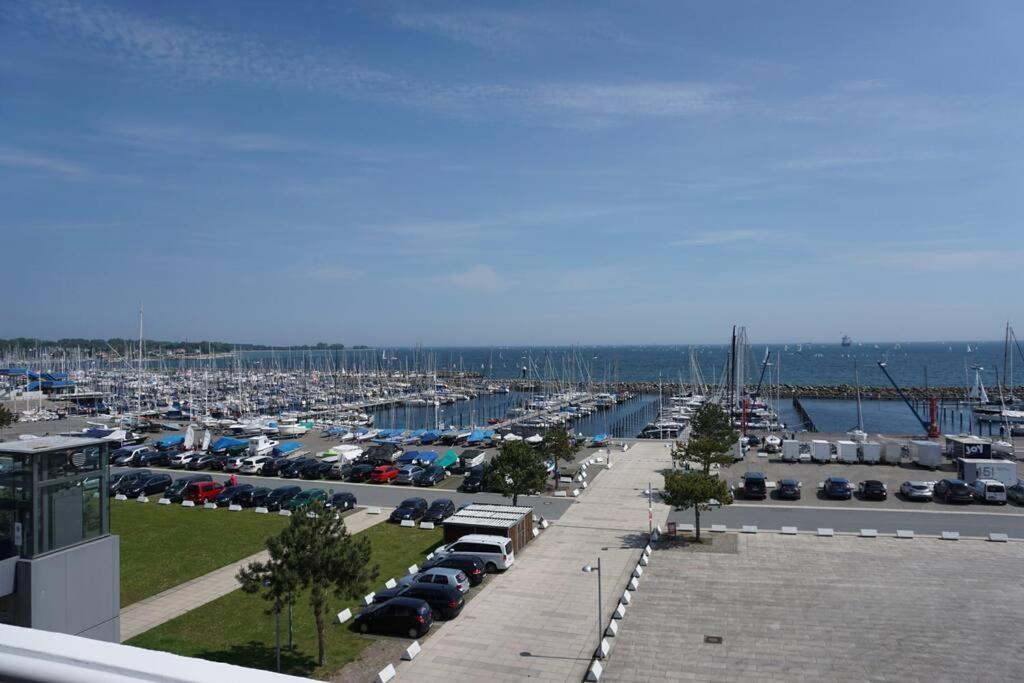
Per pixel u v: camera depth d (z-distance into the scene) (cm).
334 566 2544
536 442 7481
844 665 2578
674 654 2702
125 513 5119
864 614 3058
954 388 17175
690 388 18700
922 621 2970
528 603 3284
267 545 2567
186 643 2855
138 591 3497
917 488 5309
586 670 2588
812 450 6844
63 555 2025
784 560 3859
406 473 6184
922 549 4041
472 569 3528
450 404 16262
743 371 15925
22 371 17200
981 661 2589
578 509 5169
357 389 17925
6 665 364
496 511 4353
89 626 2089
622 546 4212
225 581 3634
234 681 322
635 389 19112
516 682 2505
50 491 2019
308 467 6575
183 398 15275
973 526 4562
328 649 2791
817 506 5175
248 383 19325
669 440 8362
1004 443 6938
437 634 2938
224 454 7588
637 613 3125
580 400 15350
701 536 4388
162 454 7406
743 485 5619
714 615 3083
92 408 12900
